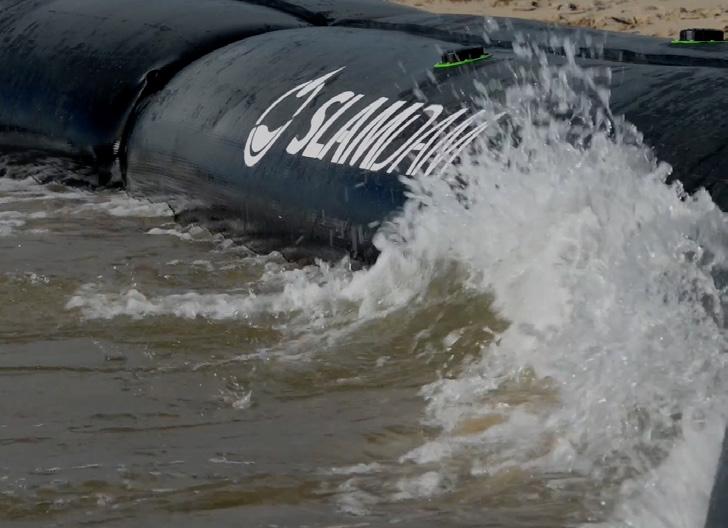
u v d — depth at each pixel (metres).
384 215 10.46
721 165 8.89
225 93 12.98
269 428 8.27
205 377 9.12
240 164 12.16
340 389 8.83
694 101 9.75
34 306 10.66
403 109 11.13
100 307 10.56
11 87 15.27
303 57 12.86
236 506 7.24
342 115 11.51
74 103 14.48
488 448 7.74
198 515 7.16
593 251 9.00
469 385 8.64
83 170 14.47
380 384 8.86
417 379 8.88
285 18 14.80
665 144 9.30
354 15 14.66
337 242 10.90
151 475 7.63
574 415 7.92
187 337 9.87
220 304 10.50
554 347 8.66
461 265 9.80
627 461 7.33
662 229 8.65
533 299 9.20
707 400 7.55
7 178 15.34
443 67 11.56
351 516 7.05
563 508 6.96
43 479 7.63
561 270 9.08
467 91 11.01
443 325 9.53
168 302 10.61
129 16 15.05
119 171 14.20
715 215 8.48
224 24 14.52
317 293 10.49
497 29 13.10
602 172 9.28
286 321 10.09
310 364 9.26
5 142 15.32
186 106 13.30
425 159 10.45
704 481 6.85
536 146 9.84
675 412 7.59
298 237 11.36
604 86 10.42
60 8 15.83
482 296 9.55
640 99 9.99
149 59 14.20
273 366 9.24
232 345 9.69
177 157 13.09
